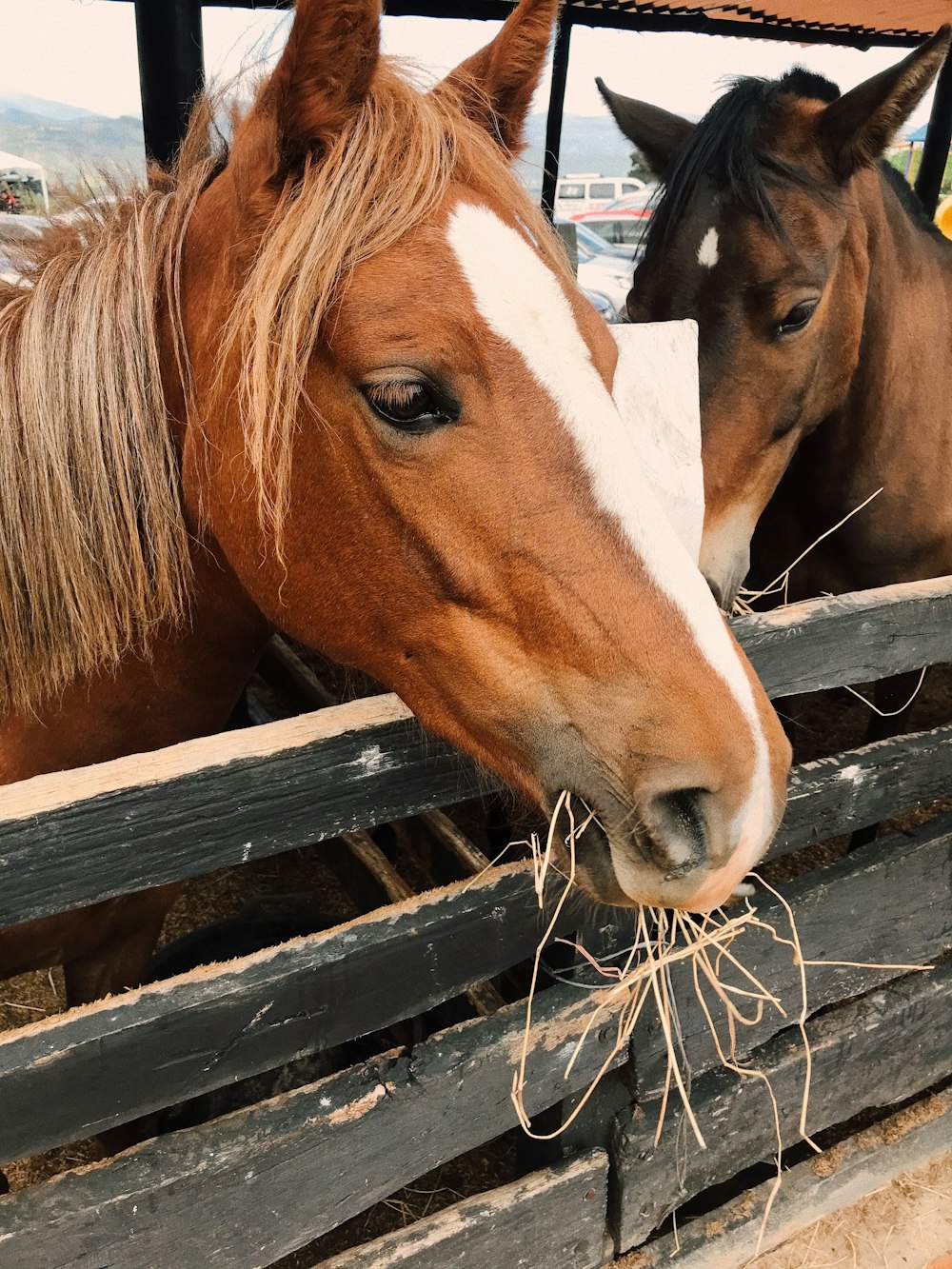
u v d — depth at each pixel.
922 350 2.34
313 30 0.84
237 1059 1.00
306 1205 1.09
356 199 0.85
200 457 1.07
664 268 1.98
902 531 2.46
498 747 0.94
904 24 4.16
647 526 0.85
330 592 1.02
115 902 1.37
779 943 1.42
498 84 1.13
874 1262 1.60
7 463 1.09
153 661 1.26
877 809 1.49
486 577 0.89
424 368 0.84
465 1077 1.14
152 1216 0.98
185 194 1.11
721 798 0.81
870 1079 1.65
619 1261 1.49
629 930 1.24
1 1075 0.84
